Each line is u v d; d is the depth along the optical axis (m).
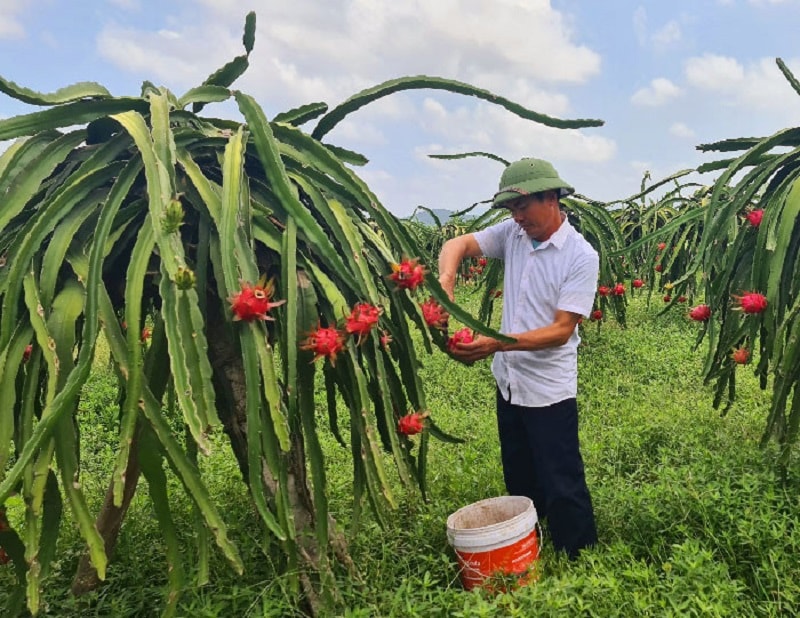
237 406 2.09
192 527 2.84
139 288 1.61
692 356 6.12
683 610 2.14
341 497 3.21
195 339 1.59
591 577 2.22
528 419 2.80
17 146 1.80
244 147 1.86
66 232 1.71
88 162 1.79
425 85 2.16
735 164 2.82
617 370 5.90
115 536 2.37
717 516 2.64
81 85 1.88
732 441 3.62
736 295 2.90
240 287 1.66
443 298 2.09
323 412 5.11
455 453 3.86
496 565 2.43
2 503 1.33
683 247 7.94
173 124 1.97
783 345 2.65
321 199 1.95
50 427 1.43
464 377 5.88
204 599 2.06
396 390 2.17
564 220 2.88
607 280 6.59
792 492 2.82
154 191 1.60
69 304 1.66
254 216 1.89
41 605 2.22
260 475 1.68
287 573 1.90
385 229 2.05
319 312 2.01
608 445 3.83
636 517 2.80
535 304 2.82
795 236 2.72
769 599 2.29
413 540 2.68
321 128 2.26
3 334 1.58
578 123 2.16
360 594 2.17
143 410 1.57
